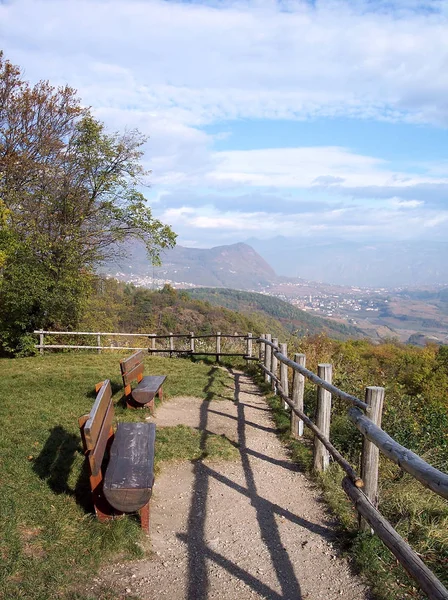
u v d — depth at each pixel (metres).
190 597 2.88
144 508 3.55
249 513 4.07
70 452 4.88
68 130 19.75
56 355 13.47
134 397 6.85
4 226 15.44
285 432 6.34
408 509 3.85
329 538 3.66
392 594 2.90
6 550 3.05
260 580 3.10
